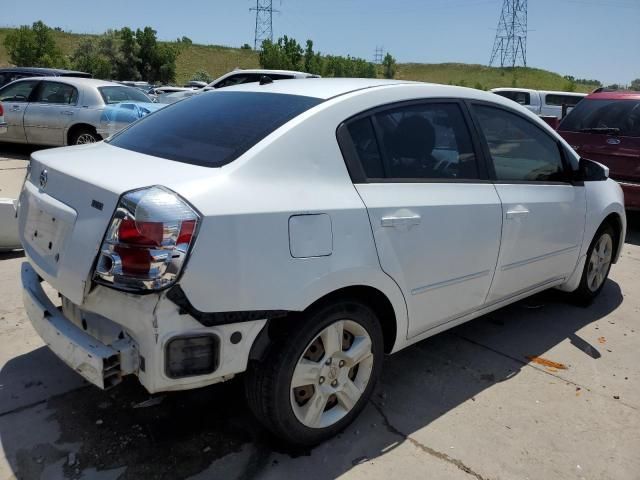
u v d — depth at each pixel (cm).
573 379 342
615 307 462
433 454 264
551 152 386
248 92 300
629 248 654
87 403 288
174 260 199
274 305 222
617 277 542
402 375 336
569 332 409
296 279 227
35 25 4866
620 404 316
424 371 342
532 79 9631
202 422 278
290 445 263
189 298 204
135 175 222
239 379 318
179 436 266
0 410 278
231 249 210
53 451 252
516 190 341
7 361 322
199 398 298
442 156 303
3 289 420
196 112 296
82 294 215
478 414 299
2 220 481
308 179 241
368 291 265
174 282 200
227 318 214
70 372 314
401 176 279
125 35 5600
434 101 306
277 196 227
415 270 277
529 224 347
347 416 271
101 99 978
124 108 979
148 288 198
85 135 976
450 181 302
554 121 1069
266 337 229
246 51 8738
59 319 239
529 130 367
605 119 709
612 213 448
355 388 271
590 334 407
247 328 221
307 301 231
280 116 256
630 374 352
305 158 243
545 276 388
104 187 213
